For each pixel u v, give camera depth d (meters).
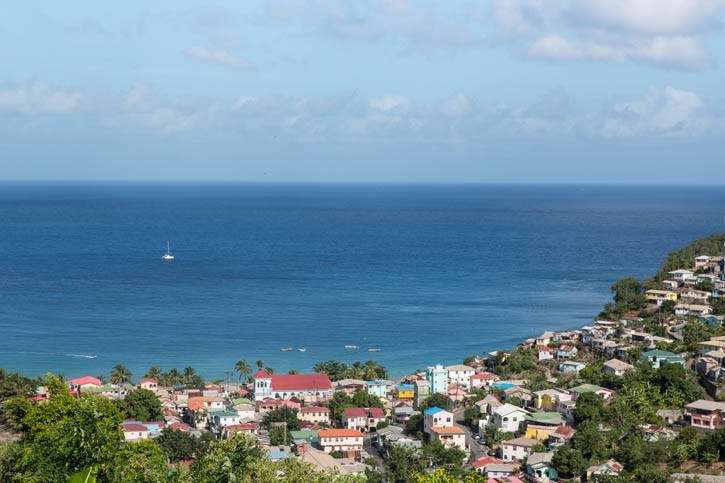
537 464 136.25
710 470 128.75
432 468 144.00
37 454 59.47
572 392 172.25
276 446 158.25
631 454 132.00
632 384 169.50
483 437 162.62
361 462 151.12
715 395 162.50
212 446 66.50
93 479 54.81
